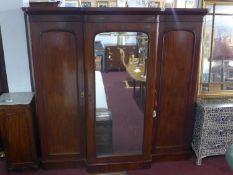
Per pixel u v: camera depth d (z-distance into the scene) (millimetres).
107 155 2361
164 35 2160
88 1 2865
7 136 2221
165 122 2436
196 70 2305
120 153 2389
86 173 2371
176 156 2559
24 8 1915
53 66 2105
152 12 1971
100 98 2197
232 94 2713
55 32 2018
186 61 2266
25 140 2260
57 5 2150
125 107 2256
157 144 2498
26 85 2443
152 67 2139
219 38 2562
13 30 2266
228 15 2516
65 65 2115
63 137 2328
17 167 2330
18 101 2195
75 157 2406
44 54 2062
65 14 1972
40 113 2209
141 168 2443
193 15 2131
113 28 1976
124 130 2342
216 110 2336
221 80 2678
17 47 2320
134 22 1989
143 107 2271
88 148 2305
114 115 2277
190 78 2322
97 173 2375
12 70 2383
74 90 2195
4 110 2143
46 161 2361
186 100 2393
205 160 2586
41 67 2086
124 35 2023
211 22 2508
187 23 2152
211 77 2650
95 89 2137
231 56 2633
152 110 2271
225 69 2658
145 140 2355
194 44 2221
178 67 2273
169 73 2279
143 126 2320
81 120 2289
